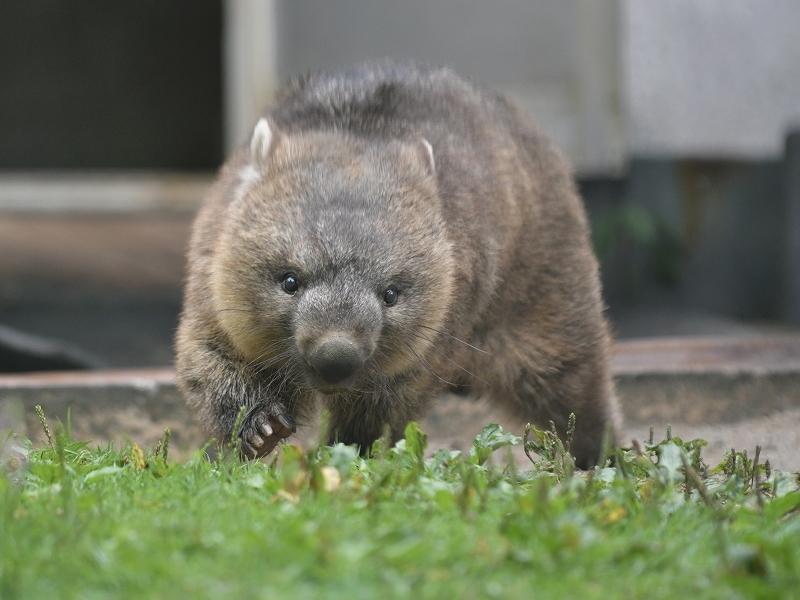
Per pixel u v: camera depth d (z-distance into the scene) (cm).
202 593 460
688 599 495
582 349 1062
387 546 509
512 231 969
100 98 3441
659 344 1420
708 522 616
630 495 635
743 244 2192
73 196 2536
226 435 883
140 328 1973
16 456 738
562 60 2156
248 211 855
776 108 2230
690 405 1255
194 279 901
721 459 1053
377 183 856
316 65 2220
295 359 853
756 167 2184
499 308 1006
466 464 698
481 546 511
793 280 2114
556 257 1035
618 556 527
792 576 527
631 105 2195
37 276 2302
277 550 497
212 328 882
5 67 3384
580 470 1055
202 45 3466
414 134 929
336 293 816
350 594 464
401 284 845
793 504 635
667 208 2194
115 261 2458
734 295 2200
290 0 2205
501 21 2169
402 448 720
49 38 3394
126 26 3450
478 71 2188
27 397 1136
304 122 959
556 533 529
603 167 2150
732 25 2211
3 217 2675
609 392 1105
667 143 2203
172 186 2588
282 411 884
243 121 2227
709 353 1402
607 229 2150
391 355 866
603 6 2134
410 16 2189
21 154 3428
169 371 1269
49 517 556
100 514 560
